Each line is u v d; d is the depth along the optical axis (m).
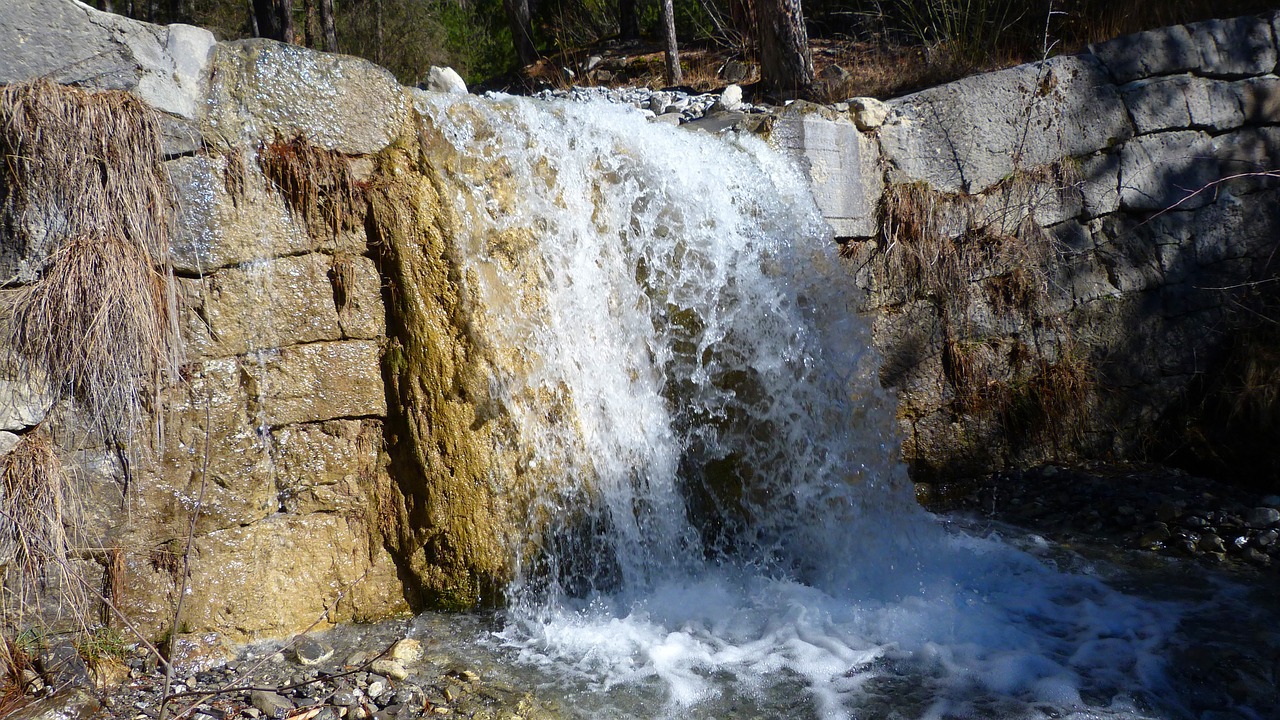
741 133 6.06
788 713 3.80
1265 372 6.81
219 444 4.06
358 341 4.44
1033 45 8.57
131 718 3.49
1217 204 7.30
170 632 3.93
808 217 6.05
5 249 3.60
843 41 10.44
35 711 3.38
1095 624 4.63
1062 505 6.38
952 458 6.76
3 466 3.54
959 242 6.77
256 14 12.42
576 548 4.82
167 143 3.90
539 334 4.80
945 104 6.70
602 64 12.30
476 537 4.51
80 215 3.66
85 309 3.64
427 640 4.29
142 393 3.82
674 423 5.32
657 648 4.31
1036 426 6.98
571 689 3.93
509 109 5.01
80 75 3.71
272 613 4.18
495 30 16.70
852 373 5.95
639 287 5.29
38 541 3.58
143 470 3.87
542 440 4.74
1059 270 7.01
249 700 3.66
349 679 3.88
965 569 5.38
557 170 5.06
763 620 4.68
